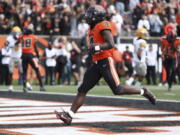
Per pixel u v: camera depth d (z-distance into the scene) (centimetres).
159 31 6619
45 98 3975
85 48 5791
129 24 6781
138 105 3291
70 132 2042
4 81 5969
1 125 2291
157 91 4638
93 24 2222
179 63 5981
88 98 3616
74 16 6612
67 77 5966
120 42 6353
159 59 6381
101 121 2438
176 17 6712
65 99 3756
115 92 2219
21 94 4309
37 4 6444
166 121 2430
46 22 6266
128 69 5959
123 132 2033
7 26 6097
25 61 4550
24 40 4569
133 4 7019
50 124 2327
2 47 5988
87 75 2244
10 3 6266
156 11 6819
